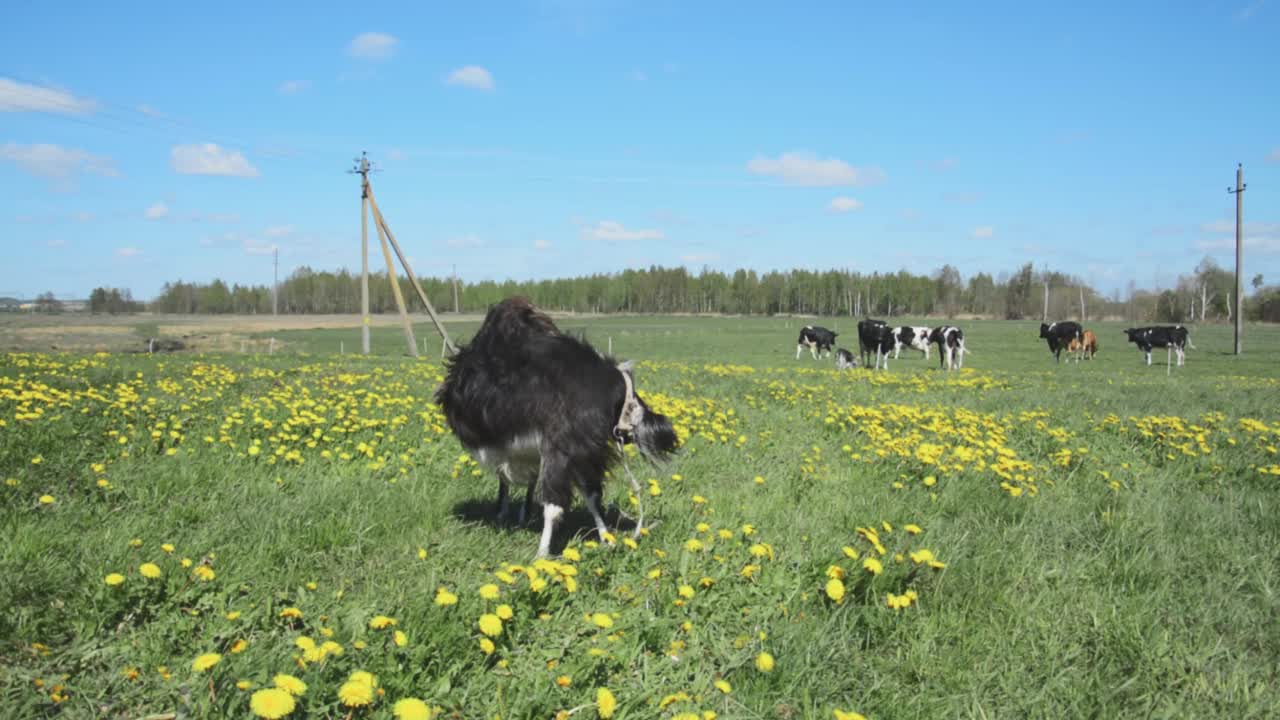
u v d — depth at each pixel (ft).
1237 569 19.02
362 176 120.78
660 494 24.26
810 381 70.23
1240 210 138.82
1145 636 15.05
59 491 20.98
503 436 19.52
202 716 10.85
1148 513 23.27
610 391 19.22
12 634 13.04
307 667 11.89
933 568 17.38
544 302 508.53
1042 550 20.21
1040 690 13.30
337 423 31.81
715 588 15.94
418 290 61.98
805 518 21.79
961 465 27.81
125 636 13.41
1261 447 34.09
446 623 13.58
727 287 495.82
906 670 13.74
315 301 463.42
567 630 14.28
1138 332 119.75
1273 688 13.66
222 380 47.62
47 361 58.03
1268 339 192.44
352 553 18.44
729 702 12.26
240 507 20.92
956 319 415.03
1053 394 60.23
